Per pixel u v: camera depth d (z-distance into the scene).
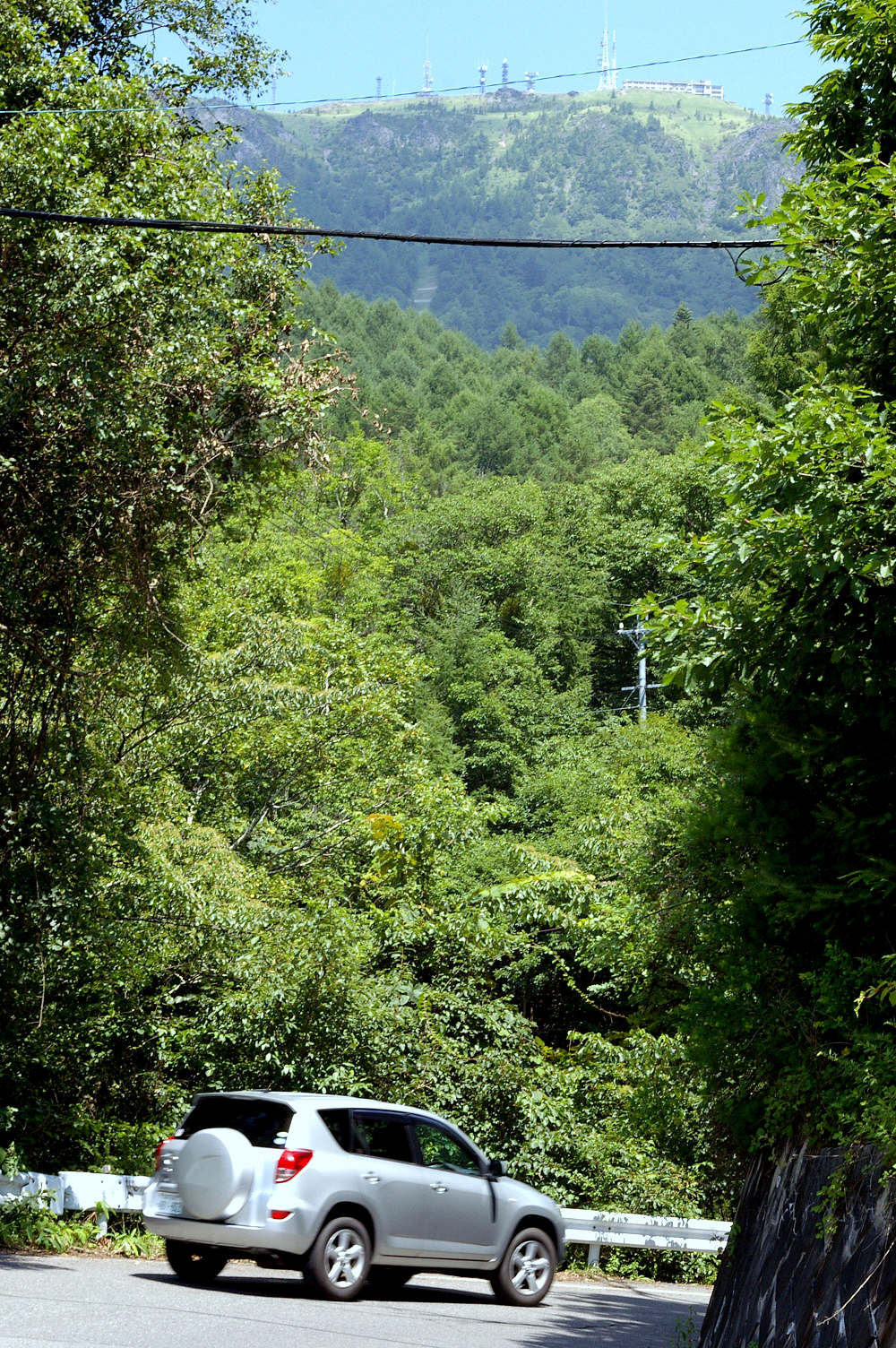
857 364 8.59
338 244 17.69
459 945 20.44
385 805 25.86
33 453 14.25
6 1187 12.74
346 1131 11.45
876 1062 6.55
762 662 7.84
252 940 18.73
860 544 6.87
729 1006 8.02
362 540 59.81
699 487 56.66
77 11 15.47
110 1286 10.38
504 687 52.66
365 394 151.75
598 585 63.22
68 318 13.11
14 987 16.80
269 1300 10.58
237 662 23.33
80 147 13.67
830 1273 6.48
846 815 7.49
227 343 15.81
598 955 16.83
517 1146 19.16
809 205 8.09
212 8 18.88
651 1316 13.65
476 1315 11.62
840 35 8.88
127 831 17.86
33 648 15.12
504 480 73.56
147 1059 19.52
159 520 15.42
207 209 15.01
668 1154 10.78
